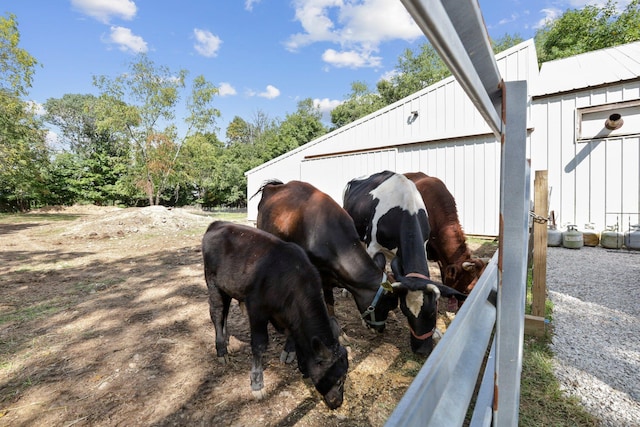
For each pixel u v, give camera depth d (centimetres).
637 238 675
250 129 4994
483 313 97
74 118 3575
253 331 236
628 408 210
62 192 2612
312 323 212
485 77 69
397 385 247
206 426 206
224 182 3209
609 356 273
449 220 373
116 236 1049
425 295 249
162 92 2122
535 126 810
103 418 214
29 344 315
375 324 278
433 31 33
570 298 409
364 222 375
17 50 1731
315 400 231
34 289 491
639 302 392
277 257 235
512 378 92
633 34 1580
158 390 243
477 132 835
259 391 232
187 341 321
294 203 322
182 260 700
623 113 709
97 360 285
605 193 732
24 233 1133
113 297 453
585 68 845
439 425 55
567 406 212
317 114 4606
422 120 929
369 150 1042
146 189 2184
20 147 1844
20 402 230
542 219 303
